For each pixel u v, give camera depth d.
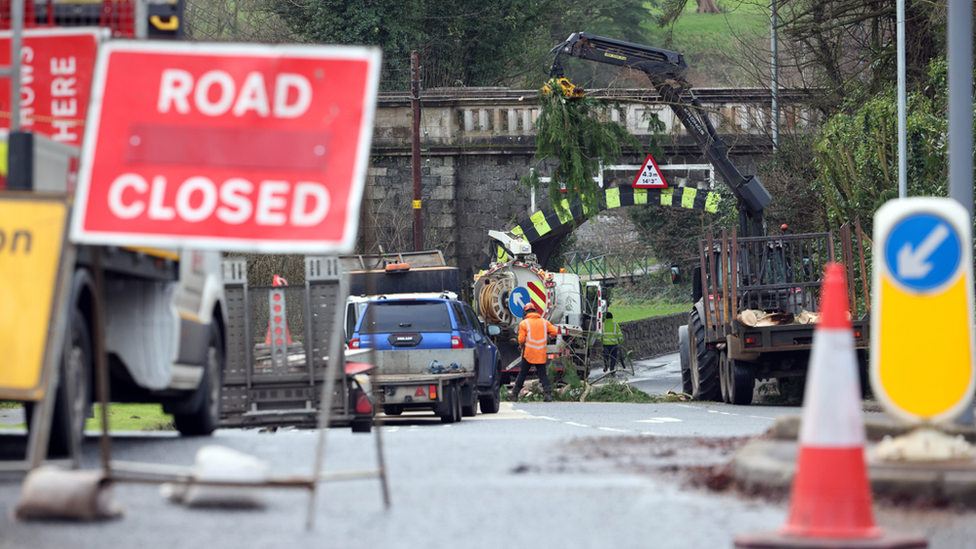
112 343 29.62
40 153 24.94
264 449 31.69
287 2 150.12
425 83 157.38
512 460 29.59
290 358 43.72
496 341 107.94
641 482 25.42
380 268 87.62
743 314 68.31
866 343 66.81
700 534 19.36
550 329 87.12
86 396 27.05
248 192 20.48
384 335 60.97
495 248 113.50
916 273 22.50
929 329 22.55
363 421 43.44
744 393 70.25
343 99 20.72
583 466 28.27
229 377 43.41
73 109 30.95
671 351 196.00
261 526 20.02
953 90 30.69
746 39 146.25
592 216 87.81
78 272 25.81
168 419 55.91
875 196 80.00
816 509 18.30
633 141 88.62
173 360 32.12
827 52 102.81
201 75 20.91
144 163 20.64
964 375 22.56
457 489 24.52
